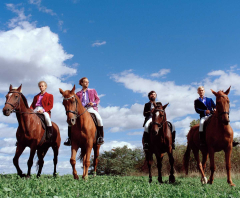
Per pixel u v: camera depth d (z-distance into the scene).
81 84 8.96
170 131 8.65
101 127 8.64
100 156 22.98
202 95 9.35
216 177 15.70
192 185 7.84
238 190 6.31
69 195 4.34
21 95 8.23
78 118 7.65
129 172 21.95
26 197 4.01
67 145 8.58
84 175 7.68
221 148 7.99
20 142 8.30
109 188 5.67
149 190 5.47
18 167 8.22
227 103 7.55
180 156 18.92
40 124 8.67
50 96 9.33
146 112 9.22
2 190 4.32
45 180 6.40
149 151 9.02
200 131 8.78
